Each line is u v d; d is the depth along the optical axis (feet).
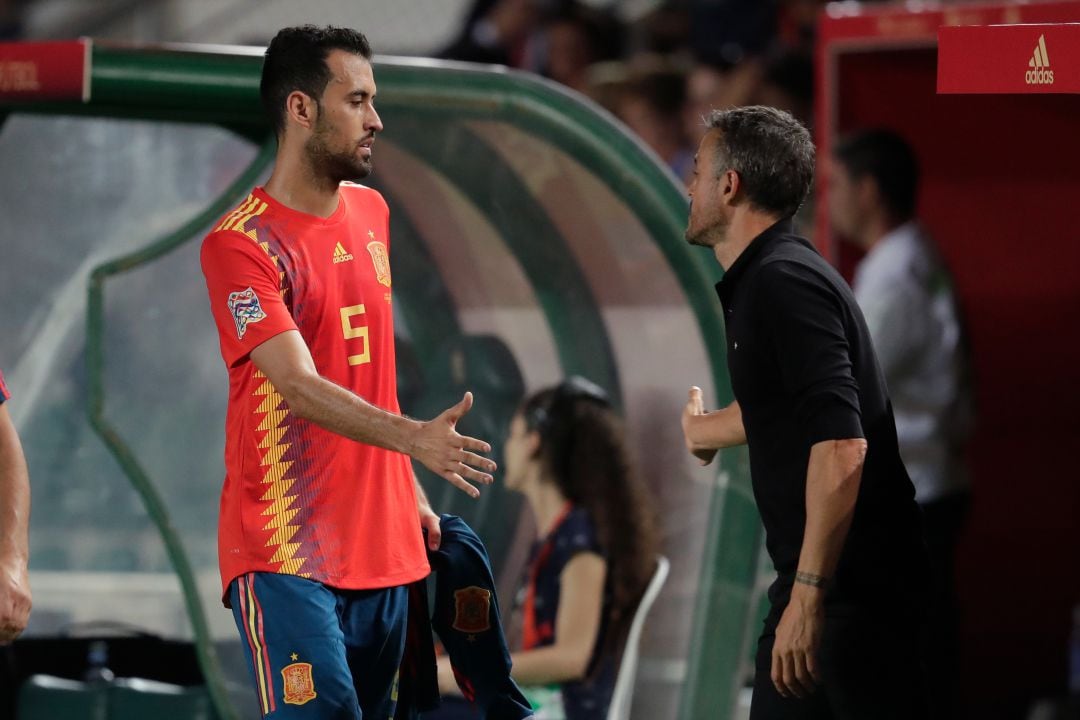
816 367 36.83
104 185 56.95
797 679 37.09
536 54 105.81
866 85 79.66
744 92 89.56
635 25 108.06
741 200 39.65
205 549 55.98
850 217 72.90
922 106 80.33
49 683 54.80
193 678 58.59
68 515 59.52
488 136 55.67
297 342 36.50
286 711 37.35
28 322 57.62
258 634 37.86
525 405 58.23
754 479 39.40
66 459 59.00
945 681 69.62
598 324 62.18
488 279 64.13
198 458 57.00
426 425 34.60
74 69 47.47
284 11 106.01
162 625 60.23
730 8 101.65
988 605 81.51
